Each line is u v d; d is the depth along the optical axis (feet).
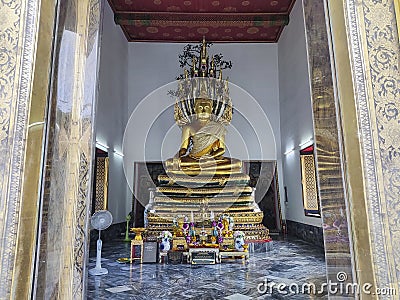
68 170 5.73
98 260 13.33
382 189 4.21
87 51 6.32
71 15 5.99
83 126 6.03
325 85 5.24
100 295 9.89
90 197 5.89
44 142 4.70
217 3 23.84
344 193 4.44
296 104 23.67
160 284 11.15
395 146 4.33
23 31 4.71
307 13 5.79
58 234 5.20
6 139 4.39
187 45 28.71
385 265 4.00
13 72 4.58
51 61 4.97
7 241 4.13
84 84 6.16
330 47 4.87
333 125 4.99
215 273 12.73
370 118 4.40
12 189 4.27
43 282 4.60
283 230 26.09
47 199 4.75
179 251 15.06
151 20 24.88
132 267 13.94
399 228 4.10
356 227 4.19
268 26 26.23
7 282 4.03
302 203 22.68
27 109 4.51
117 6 23.88
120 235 24.34
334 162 4.91
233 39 28.45
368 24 4.68
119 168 24.95
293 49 24.29
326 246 4.89
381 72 4.54
